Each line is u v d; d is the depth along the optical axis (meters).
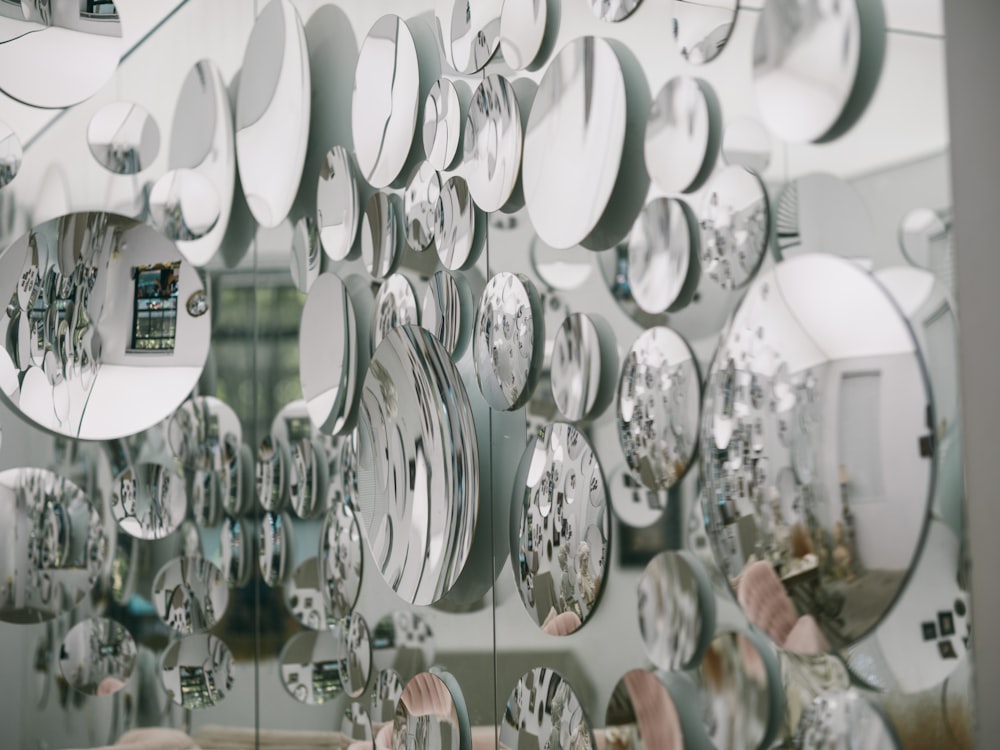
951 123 0.96
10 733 2.36
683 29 1.22
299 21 2.05
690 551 1.19
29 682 2.35
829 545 1.03
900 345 0.98
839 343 1.03
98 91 2.37
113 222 2.34
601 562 1.31
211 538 2.17
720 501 1.14
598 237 1.35
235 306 2.18
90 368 2.33
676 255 1.22
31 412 2.35
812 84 1.06
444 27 1.69
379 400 1.79
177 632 2.21
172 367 2.26
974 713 0.92
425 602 1.65
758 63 1.12
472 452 1.57
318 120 2.04
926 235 0.97
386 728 1.75
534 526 1.44
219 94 2.23
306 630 1.97
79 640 2.31
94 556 2.31
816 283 1.05
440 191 1.67
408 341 1.71
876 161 1.01
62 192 2.39
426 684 1.66
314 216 2.02
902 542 0.97
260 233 2.14
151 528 2.26
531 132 1.46
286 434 2.05
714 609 1.16
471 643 1.57
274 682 2.03
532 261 1.47
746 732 1.12
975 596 0.94
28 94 2.38
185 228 2.27
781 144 1.10
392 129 1.80
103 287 2.33
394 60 1.81
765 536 1.09
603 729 1.31
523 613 1.47
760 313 1.10
